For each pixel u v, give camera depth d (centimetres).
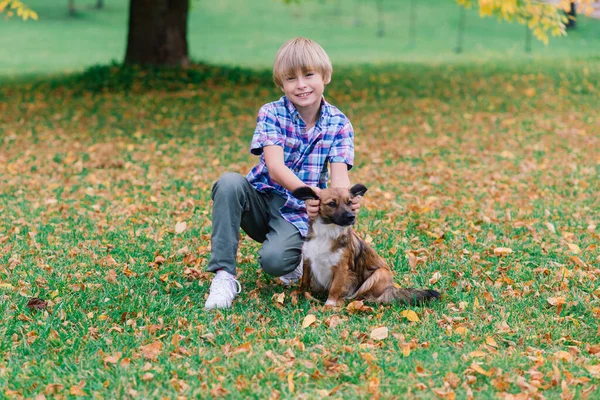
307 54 441
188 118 1277
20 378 357
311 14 4159
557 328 421
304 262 457
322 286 466
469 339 407
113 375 361
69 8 4103
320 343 401
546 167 909
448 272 529
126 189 810
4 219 680
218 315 438
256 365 367
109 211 715
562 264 546
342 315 439
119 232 634
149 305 455
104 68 1720
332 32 3666
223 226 455
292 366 369
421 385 347
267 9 4281
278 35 3584
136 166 926
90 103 1423
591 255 567
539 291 489
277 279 517
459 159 964
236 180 456
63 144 1078
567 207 718
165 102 1427
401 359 378
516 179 848
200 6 4309
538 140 1077
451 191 793
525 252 576
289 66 441
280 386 349
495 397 337
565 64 1997
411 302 455
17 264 542
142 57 1775
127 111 1338
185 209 721
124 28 3819
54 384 348
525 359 379
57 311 441
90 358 380
